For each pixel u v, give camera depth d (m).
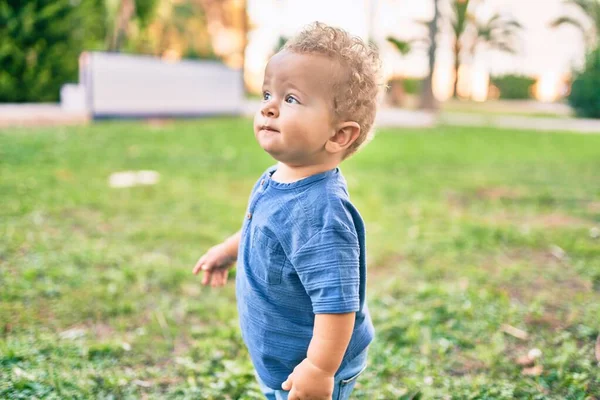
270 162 8.20
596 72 23.19
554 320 3.20
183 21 25.80
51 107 13.32
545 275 3.94
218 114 15.57
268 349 1.76
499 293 3.56
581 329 3.04
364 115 1.68
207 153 8.74
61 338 2.88
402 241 4.71
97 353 2.77
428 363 2.76
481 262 4.26
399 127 15.75
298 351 1.73
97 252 4.11
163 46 25.75
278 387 1.81
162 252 4.27
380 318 3.20
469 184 7.30
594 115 23.34
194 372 2.66
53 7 13.55
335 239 1.61
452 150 10.85
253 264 1.75
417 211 5.76
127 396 2.44
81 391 2.42
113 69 12.57
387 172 8.06
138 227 4.82
